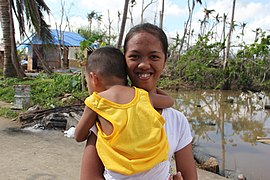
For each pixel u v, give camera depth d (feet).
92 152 5.01
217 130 32.24
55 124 25.04
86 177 4.94
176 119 5.41
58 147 19.85
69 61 83.82
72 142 21.13
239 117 40.04
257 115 41.96
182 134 5.43
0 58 76.95
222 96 61.93
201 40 79.82
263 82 76.95
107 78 5.17
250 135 30.48
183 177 5.30
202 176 16.80
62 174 15.39
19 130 24.04
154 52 5.12
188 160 5.38
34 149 19.27
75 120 23.70
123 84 5.26
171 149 5.17
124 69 5.29
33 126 25.16
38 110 27.86
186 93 64.13
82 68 36.76
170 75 76.79
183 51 95.40
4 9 48.98
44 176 15.03
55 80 40.55
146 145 4.61
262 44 72.84
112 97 4.87
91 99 4.96
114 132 4.61
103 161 4.72
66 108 27.37
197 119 37.65
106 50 5.33
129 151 4.56
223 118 38.96
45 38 63.31
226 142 27.37
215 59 81.20
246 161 21.95
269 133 31.48
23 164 16.55
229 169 20.07
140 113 4.72
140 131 4.63
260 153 24.11
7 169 15.74
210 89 74.02
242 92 70.85
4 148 19.25
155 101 5.25
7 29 49.62
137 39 5.11
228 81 75.05
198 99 55.62
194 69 74.79
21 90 30.71
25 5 50.62
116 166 4.58
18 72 50.96
